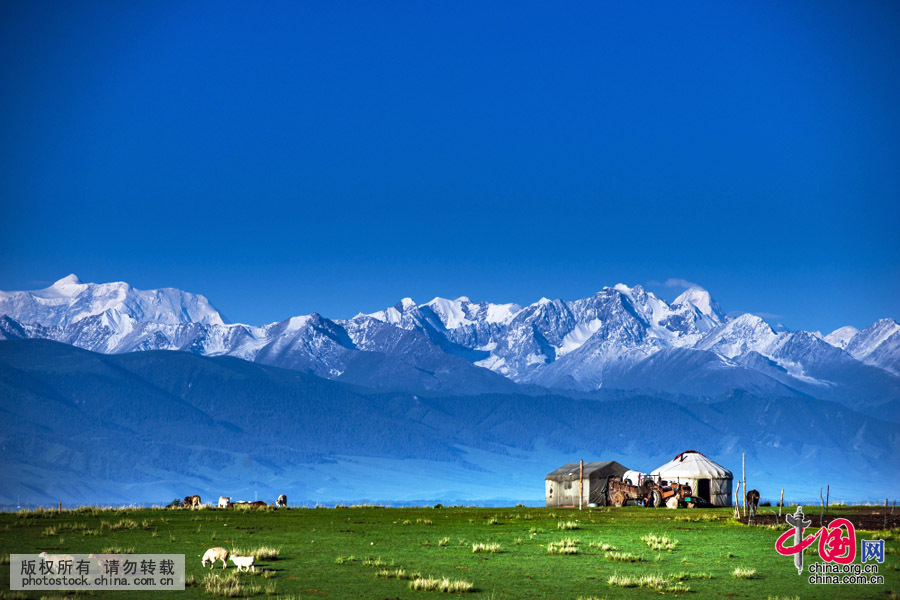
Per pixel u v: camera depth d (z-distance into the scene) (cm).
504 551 5828
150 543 5928
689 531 7044
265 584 4606
